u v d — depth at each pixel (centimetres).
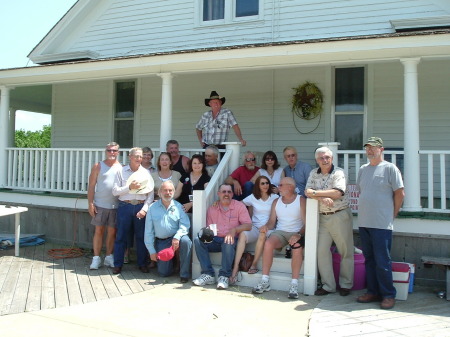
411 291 560
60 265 676
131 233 700
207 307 486
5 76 909
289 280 557
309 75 922
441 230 598
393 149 852
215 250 600
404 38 625
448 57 636
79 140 1146
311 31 925
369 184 501
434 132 845
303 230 577
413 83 645
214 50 731
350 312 472
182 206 627
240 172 687
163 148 807
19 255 742
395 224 617
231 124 774
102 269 656
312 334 404
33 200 891
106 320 437
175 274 635
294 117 934
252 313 467
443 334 404
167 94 806
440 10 841
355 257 571
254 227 610
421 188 851
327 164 538
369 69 876
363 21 890
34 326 418
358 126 887
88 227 830
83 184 837
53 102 1179
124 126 1101
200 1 1022
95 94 1130
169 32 1046
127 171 645
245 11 990
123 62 809
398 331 412
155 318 446
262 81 962
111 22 1109
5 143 934
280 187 579
